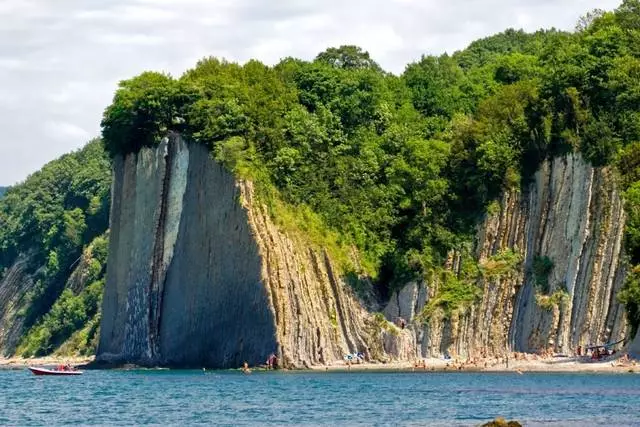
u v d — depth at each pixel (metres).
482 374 171.25
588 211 188.38
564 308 185.88
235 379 169.25
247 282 188.38
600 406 121.19
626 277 176.62
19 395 153.25
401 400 133.38
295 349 186.50
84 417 124.81
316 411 124.31
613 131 194.00
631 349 172.38
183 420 119.31
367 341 192.75
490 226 199.12
